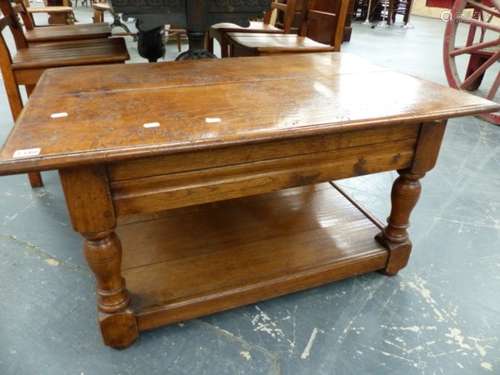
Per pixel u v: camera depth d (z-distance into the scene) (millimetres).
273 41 1767
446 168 1783
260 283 962
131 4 1372
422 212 1448
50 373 838
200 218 1224
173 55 3561
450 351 915
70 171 643
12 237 1246
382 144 879
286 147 777
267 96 885
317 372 861
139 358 878
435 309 1031
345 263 1046
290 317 1000
